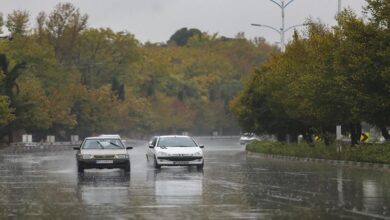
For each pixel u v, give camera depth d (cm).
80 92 14888
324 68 6100
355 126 7000
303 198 2920
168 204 2705
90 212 2456
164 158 5216
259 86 9031
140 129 18700
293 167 5647
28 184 3838
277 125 9100
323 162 6594
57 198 2991
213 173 4806
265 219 2236
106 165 4688
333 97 5941
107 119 15562
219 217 2289
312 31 7569
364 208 2539
